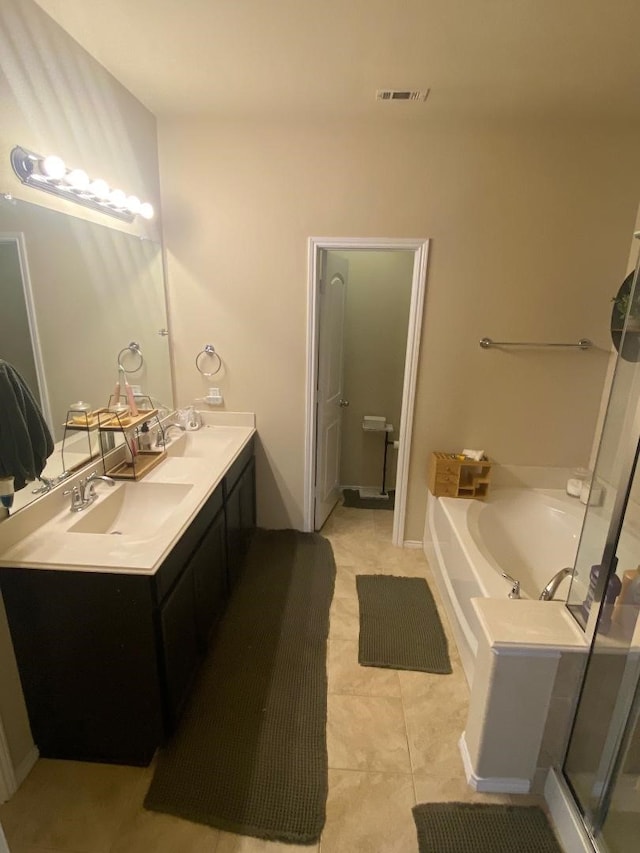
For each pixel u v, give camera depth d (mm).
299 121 2498
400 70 1965
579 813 1414
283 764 1636
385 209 2605
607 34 1684
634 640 1378
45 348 1690
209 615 2115
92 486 1900
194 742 1706
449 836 1437
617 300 2564
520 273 2643
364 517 3613
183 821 1454
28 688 1561
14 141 1521
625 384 1593
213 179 2627
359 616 2451
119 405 2262
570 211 2539
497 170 2510
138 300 2465
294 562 2900
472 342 2770
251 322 2854
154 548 1533
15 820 1456
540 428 2887
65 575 1436
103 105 2031
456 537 2363
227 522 2391
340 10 1584
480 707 1540
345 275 3385
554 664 1443
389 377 3865
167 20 1656
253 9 1588
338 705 1902
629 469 1424
